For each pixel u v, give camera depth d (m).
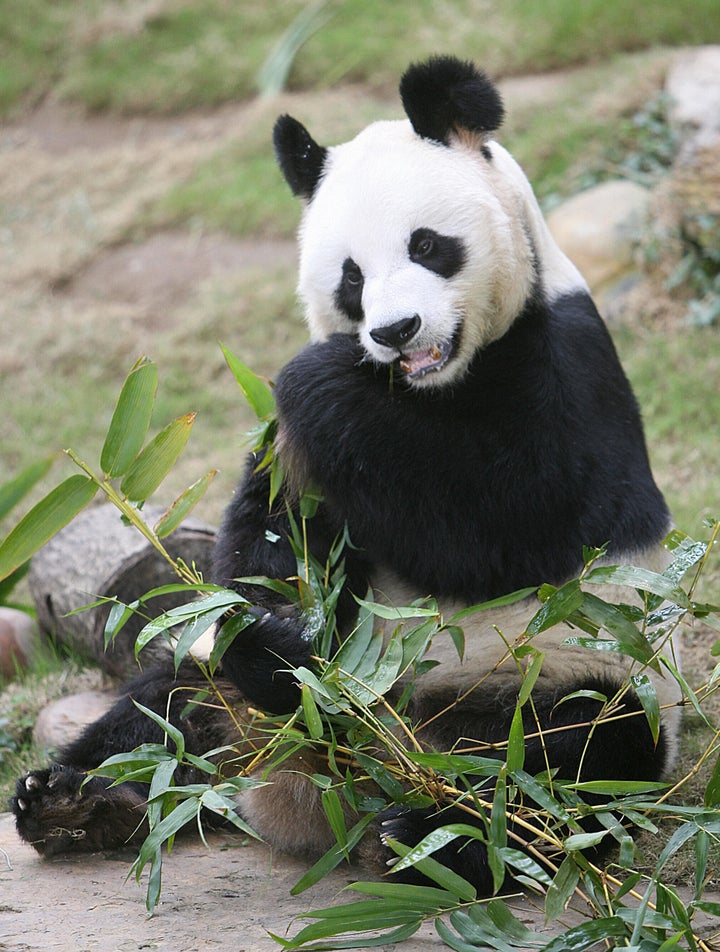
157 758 5.34
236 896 5.61
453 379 5.99
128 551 9.02
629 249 14.23
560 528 6.00
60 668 9.73
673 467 11.21
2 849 6.37
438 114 6.11
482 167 6.21
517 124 17.61
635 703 5.84
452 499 5.93
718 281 13.69
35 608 10.20
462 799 5.26
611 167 16.05
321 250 6.12
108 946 4.96
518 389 6.00
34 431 14.59
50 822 6.14
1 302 17.47
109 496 5.60
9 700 9.19
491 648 6.14
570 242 14.37
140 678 6.82
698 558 5.15
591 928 4.48
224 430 14.12
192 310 16.53
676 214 13.97
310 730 5.16
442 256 5.91
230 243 18.08
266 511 6.35
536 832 4.90
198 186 19.23
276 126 6.55
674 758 6.59
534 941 4.79
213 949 4.93
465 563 5.98
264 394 6.63
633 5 19.30
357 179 6.04
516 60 19.34
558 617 5.13
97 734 6.65
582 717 5.78
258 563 6.27
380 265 5.90
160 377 15.16
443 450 5.93
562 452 5.98
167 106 22.03
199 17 23.70
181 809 5.04
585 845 4.64
